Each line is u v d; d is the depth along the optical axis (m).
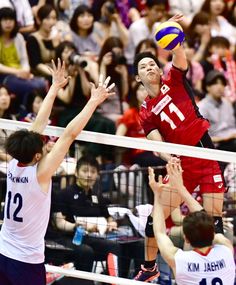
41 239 12.26
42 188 11.99
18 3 21.39
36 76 20.33
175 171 12.26
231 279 11.66
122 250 15.13
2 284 12.38
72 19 21.30
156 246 13.70
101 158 18.17
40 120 12.75
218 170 13.65
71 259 15.15
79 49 21.38
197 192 14.15
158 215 12.01
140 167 17.44
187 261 11.54
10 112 19.20
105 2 22.17
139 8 23.02
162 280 15.00
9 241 12.27
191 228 11.46
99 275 13.46
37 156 12.02
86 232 15.28
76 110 19.31
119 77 19.98
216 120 20.61
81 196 15.55
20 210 12.10
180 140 13.56
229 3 23.66
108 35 21.98
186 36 22.05
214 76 20.55
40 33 20.64
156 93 13.62
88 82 19.44
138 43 21.17
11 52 20.31
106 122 19.22
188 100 13.55
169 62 20.38
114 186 17.16
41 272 12.32
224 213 15.73
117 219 15.63
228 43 22.09
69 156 17.73
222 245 11.73
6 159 15.16
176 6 23.52
